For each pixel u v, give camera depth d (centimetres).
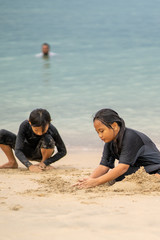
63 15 6047
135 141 661
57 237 401
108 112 645
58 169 915
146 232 416
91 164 990
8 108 1591
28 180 739
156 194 595
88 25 4975
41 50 3381
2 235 407
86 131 1291
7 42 3856
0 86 2077
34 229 423
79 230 420
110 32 4381
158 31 4331
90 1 8181
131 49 3344
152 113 1484
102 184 675
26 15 6091
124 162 653
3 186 678
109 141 656
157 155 680
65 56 3102
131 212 485
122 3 7712
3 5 7619
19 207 511
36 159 964
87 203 534
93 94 1841
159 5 7125
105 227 430
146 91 1881
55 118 1442
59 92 1905
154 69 2477
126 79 2195
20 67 2677
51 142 912
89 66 2664
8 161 1025
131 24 4941
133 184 646
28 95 1845
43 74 2411
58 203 535
